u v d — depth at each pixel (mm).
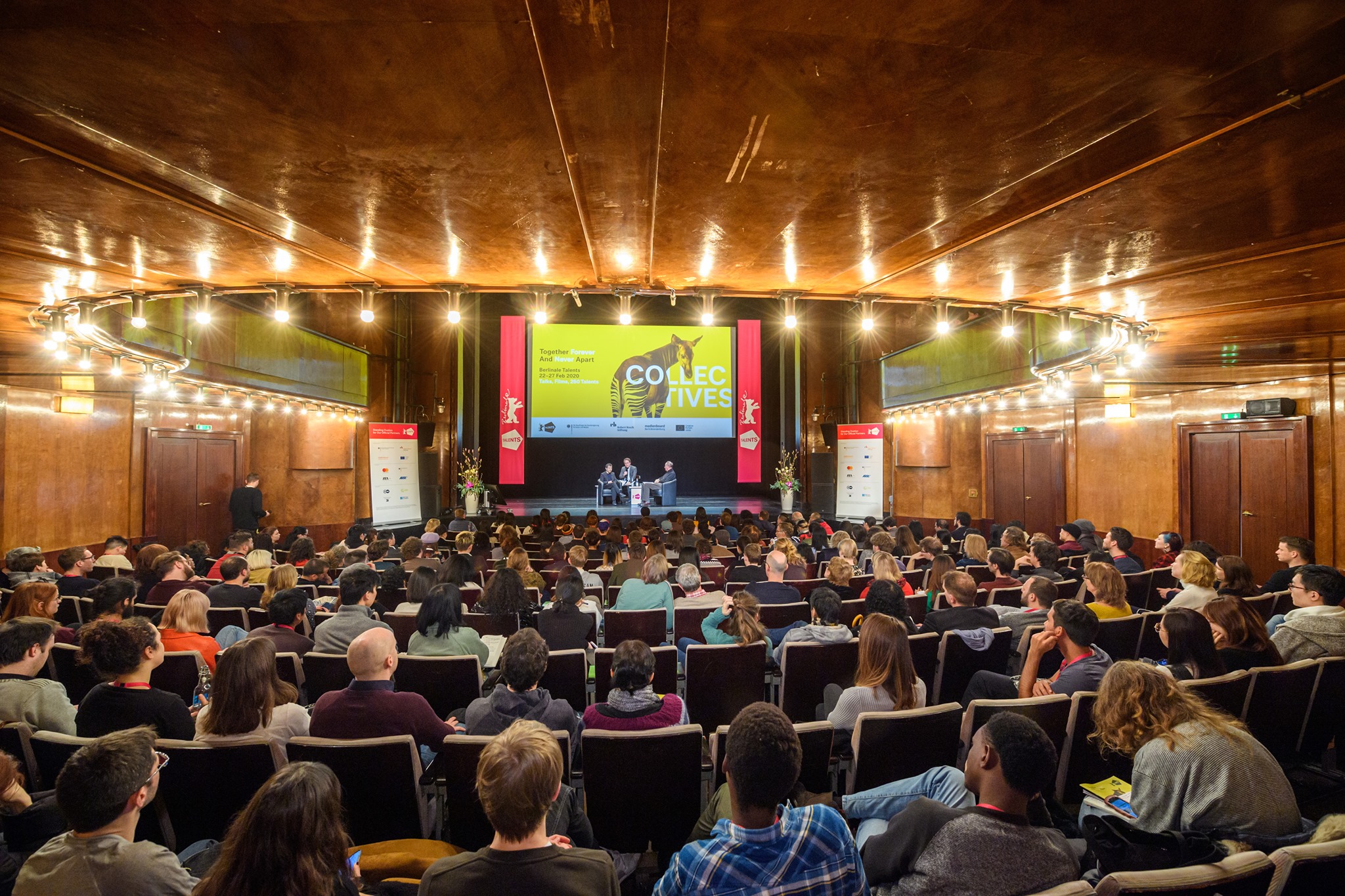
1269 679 3043
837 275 4980
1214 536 9422
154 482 10219
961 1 1839
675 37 2021
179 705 2689
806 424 17672
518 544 8180
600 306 18984
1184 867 1718
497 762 1560
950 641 3805
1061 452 11875
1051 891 1416
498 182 3193
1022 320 9383
